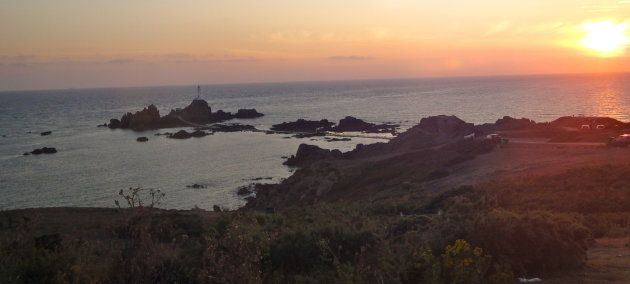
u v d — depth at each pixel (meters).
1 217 21.61
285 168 60.34
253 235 11.05
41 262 8.78
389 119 119.12
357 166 47.69
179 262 9.05
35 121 135.12
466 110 133.38
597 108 121.56
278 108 172.00
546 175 29.95
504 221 11.80
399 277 9.73
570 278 10.81
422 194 31.22
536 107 131.50
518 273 11.08
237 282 8.01
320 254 10.74
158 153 74.19
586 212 22.02
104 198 45.97
